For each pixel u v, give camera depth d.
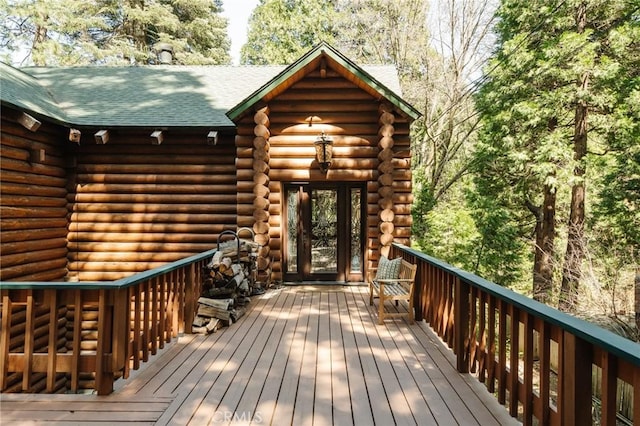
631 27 9.70
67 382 6.66
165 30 18.48
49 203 7.21
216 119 7.85
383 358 3.75
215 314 4.70
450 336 3.98
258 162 7.11
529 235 13.59
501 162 12.05
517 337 2.64
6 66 8.23
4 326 3.08
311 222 7.70
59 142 7.56
